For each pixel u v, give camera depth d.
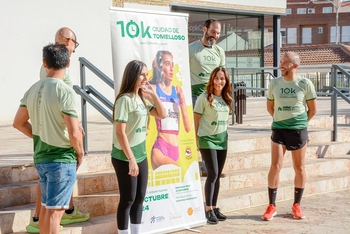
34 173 5.71
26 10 11.00
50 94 4.06
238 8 16.67
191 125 5.73
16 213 4.95
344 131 9.35
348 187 7.80
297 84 6.09
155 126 5.43
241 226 5.85
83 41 11.84
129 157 4.65
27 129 4.38
